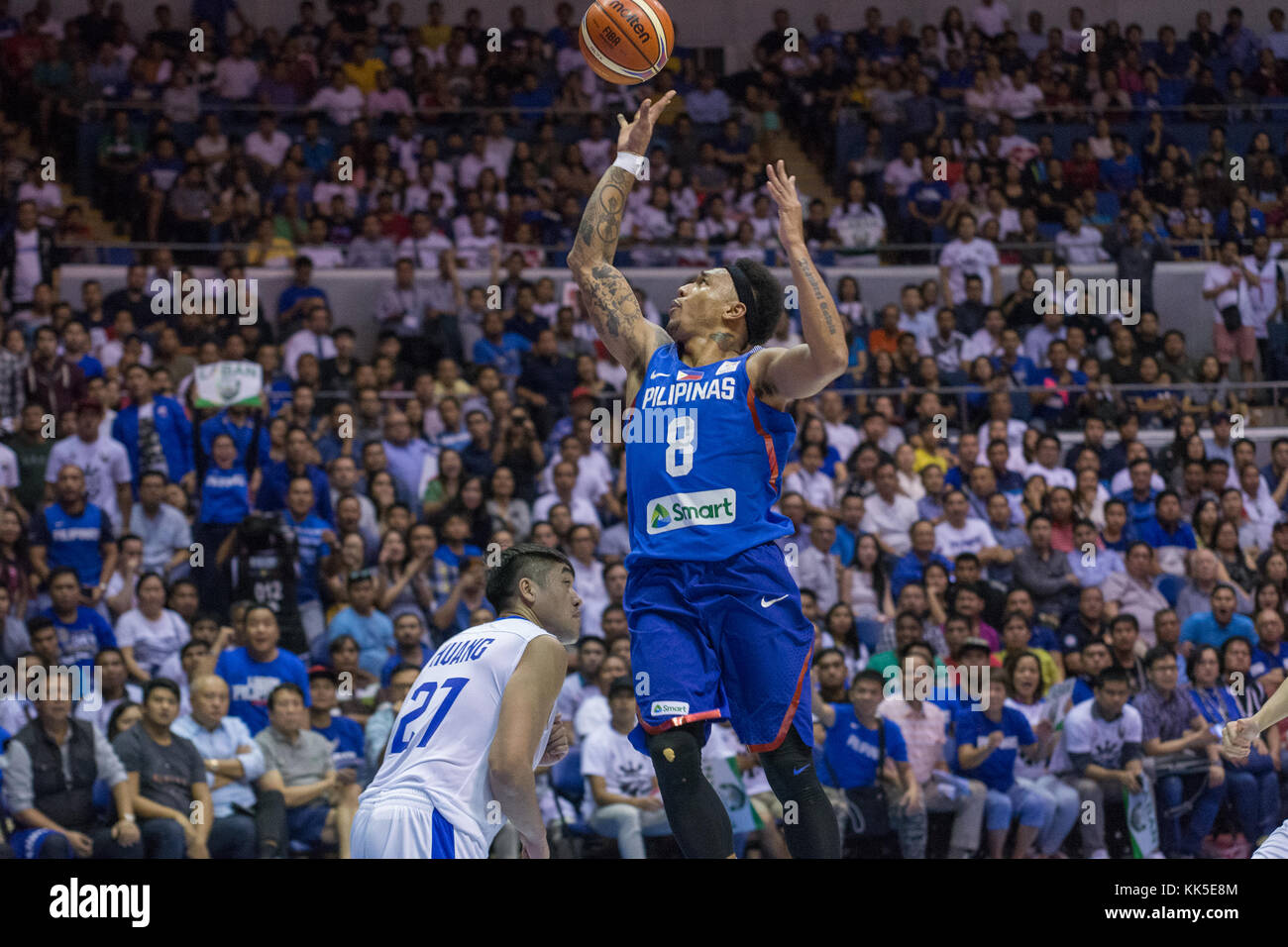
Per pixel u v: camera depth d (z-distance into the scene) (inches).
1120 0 710.5
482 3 681.0
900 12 707.4
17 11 615.8
